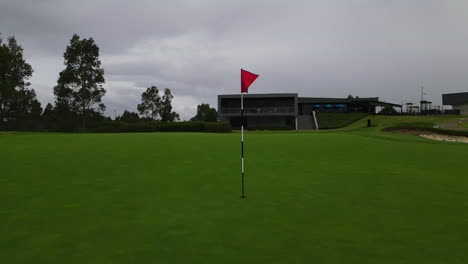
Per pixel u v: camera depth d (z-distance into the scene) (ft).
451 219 17.02
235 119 212.02
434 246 13.46
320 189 24.39
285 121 207.10
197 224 16.43
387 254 12.70
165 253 12.89
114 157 41.55
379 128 112.06
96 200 21.33
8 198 21.88
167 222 16.75
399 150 50.16
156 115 260.83
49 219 17.35
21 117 208.74
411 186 25.29
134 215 18.01
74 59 194.08
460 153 46.39
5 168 33.60
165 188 24.89
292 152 47.78
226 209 19.16
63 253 13.00
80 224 16.51
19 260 12.44
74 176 29.68
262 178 28.78
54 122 212.02
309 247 13.43
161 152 46.65
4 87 174.29
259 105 208.54
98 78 197.88
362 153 46.68
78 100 192.85
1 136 76.07
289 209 19.12
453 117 180.65
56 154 43.57
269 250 13.15
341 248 13.30
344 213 18.22
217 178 28.86
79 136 74.90
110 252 13.02
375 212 18.39
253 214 18.13
